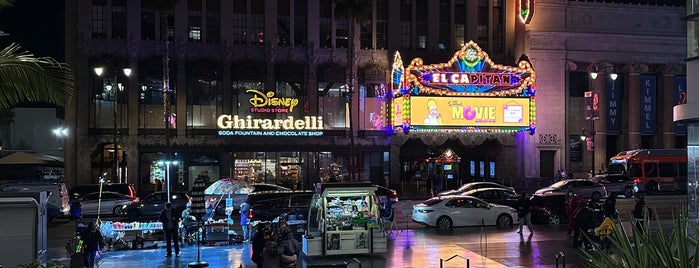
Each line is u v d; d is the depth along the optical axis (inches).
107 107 1946.4
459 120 2055.9
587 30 2283.5
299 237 995.9
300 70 2085.4
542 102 2234.3
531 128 2112.5
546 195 1245.1
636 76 2315.5
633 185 1831.9
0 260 553.3
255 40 2064.5
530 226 1053.8
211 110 2016.5
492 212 1200.2
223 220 1002.7
